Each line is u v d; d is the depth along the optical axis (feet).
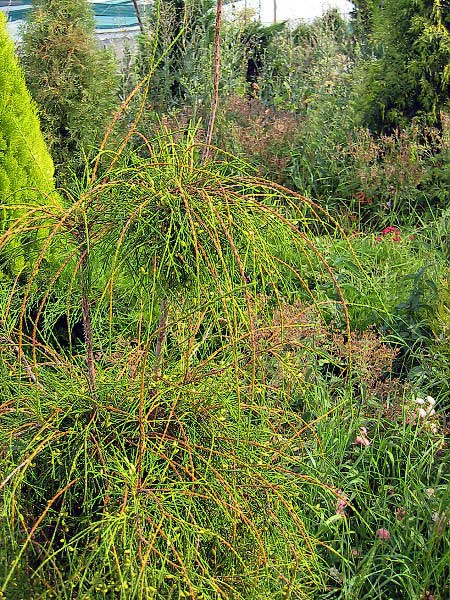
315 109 25.72
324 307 13.03
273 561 6.96
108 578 6.07
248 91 30.94
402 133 21.04
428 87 21.85
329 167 21.39
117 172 6.03
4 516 5.90
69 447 6.32
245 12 33.94
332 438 10.03
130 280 6.70
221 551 6.70
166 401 6.77
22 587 6.03
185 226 5.82
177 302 6.53
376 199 20.44
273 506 6.92
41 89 19.54
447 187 20.39
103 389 6.98
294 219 6.66
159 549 6.14
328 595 8.20
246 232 6.01
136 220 5.86
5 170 12.15
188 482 6.12
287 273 12.41
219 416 6.86
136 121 6.31
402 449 10.24
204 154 6.48
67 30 19.93
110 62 21.21
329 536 9.01
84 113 19.72
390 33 22.33
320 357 11.98
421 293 13.46
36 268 5.84
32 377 7.30
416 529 8.73
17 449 6.59
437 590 8.15
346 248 15.97
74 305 7.81
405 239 17.44
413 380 11.93
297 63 30.81
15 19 41.88
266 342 7.55
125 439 6.44
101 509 6.42
